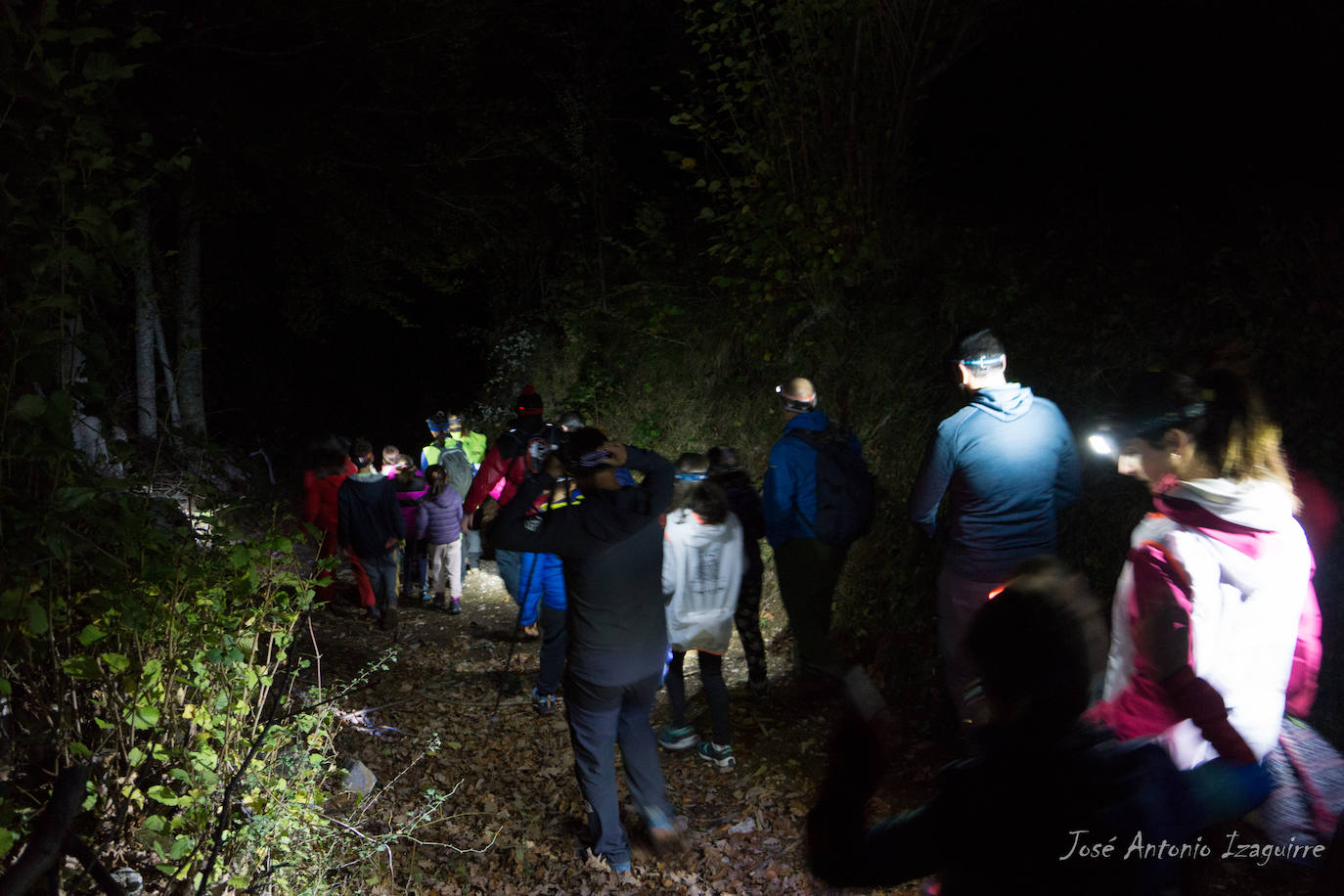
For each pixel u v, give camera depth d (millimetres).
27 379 3398
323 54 11867
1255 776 2652
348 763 5379
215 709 3836
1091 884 1771
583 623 4520
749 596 6723
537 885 4500
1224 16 7879
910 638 6883
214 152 11250
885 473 7754
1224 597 2664
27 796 3502
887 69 8625
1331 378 5488
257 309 19625
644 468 4672
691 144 13625
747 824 5035
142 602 3645
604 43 13992
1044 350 7043
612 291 13477
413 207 14094
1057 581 1900
